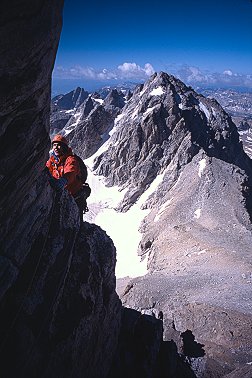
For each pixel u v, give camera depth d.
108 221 107.19
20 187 7.46
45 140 7.97
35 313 7.77
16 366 6.88
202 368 17.58
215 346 22.91
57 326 8.38
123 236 96.19
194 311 28.38
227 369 18.86
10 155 6.61
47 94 7.34
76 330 8.82
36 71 6.36
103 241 11.92
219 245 51.53
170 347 15.13
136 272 69.81
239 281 35.91
